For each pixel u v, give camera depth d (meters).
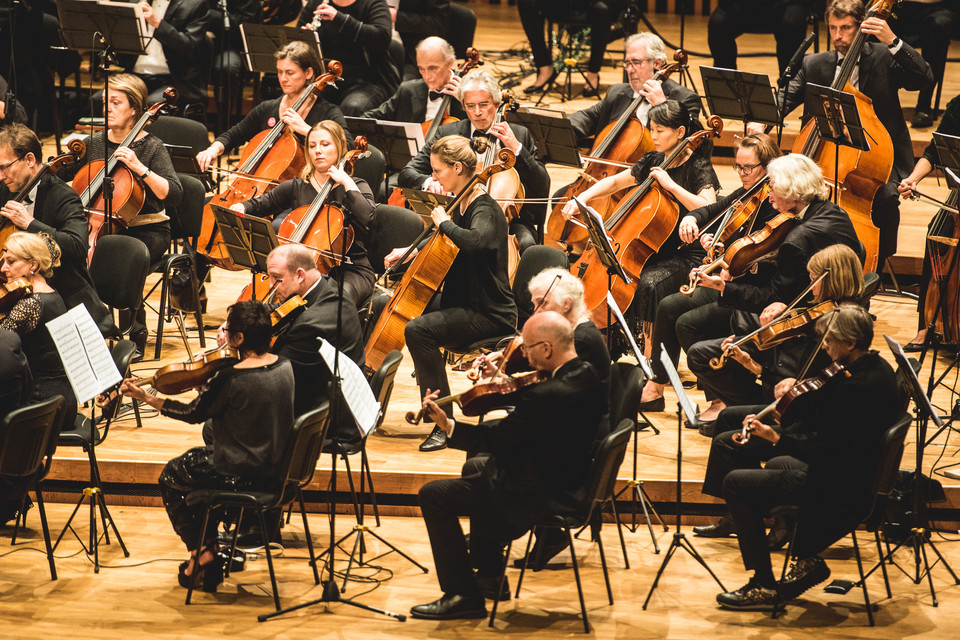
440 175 15.54
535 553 13.60
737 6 26.47
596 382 11.95
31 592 12.84
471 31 28.27
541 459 11.99
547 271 13.51
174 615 12.45
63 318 12.78
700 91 30.31
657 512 15.03
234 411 12.30
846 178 18.33
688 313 16.19
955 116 19.50
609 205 19.00
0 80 22.53
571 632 12.27
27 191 16.66
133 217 18.09
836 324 12.27
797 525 12.37
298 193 18.23
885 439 12.02
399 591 13.16
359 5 24.27
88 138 18.75
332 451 13.41
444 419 12.13
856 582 13.44
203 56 26.06
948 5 25.88
